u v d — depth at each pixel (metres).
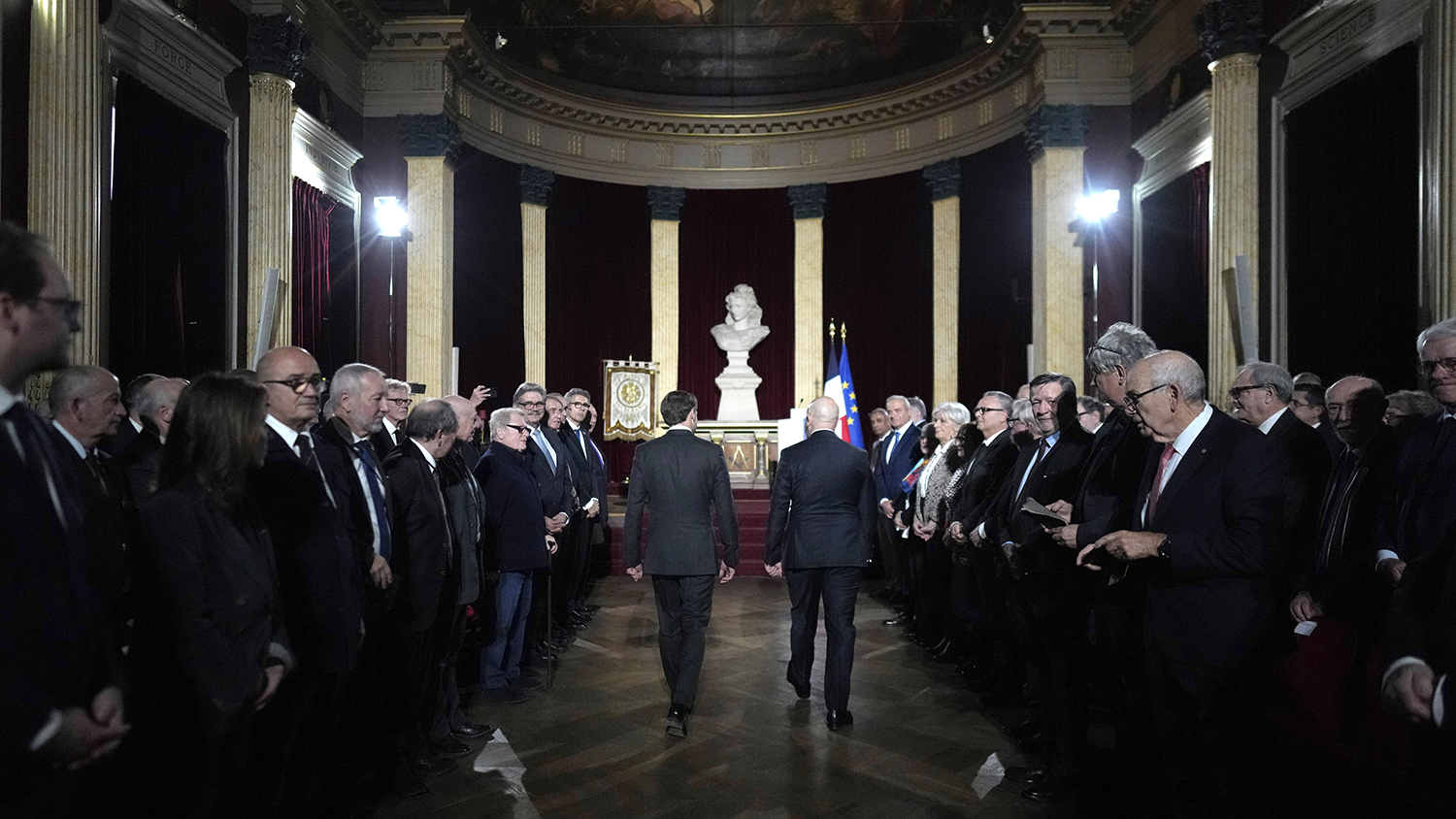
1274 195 7.00
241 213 7.51
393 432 4.47
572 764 3.89
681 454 4.47
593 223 13.02
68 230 5.08
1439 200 5.08
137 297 5.97
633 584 8.88
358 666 3.35
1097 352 3.17
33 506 1.53
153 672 2.12
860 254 12.98
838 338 13.16
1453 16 5.05
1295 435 3.56
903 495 6.99
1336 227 6.23
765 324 13.50
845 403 10.52
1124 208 9.78
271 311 6.51
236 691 2.12
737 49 13.22
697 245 13.55
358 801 3.43
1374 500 3.18
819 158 13.23
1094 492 3.15
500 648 4.90
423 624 3.49
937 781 3.69
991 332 11.34
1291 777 2.99
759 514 9.88
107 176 5.61
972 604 5.02
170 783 2.13
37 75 5.02
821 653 5.99
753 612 7.37
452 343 10.55
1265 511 2.47
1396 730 2.56
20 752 1.42
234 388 2.23
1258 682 2.53
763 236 13.51
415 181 10.19
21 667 1.48
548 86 12.09
